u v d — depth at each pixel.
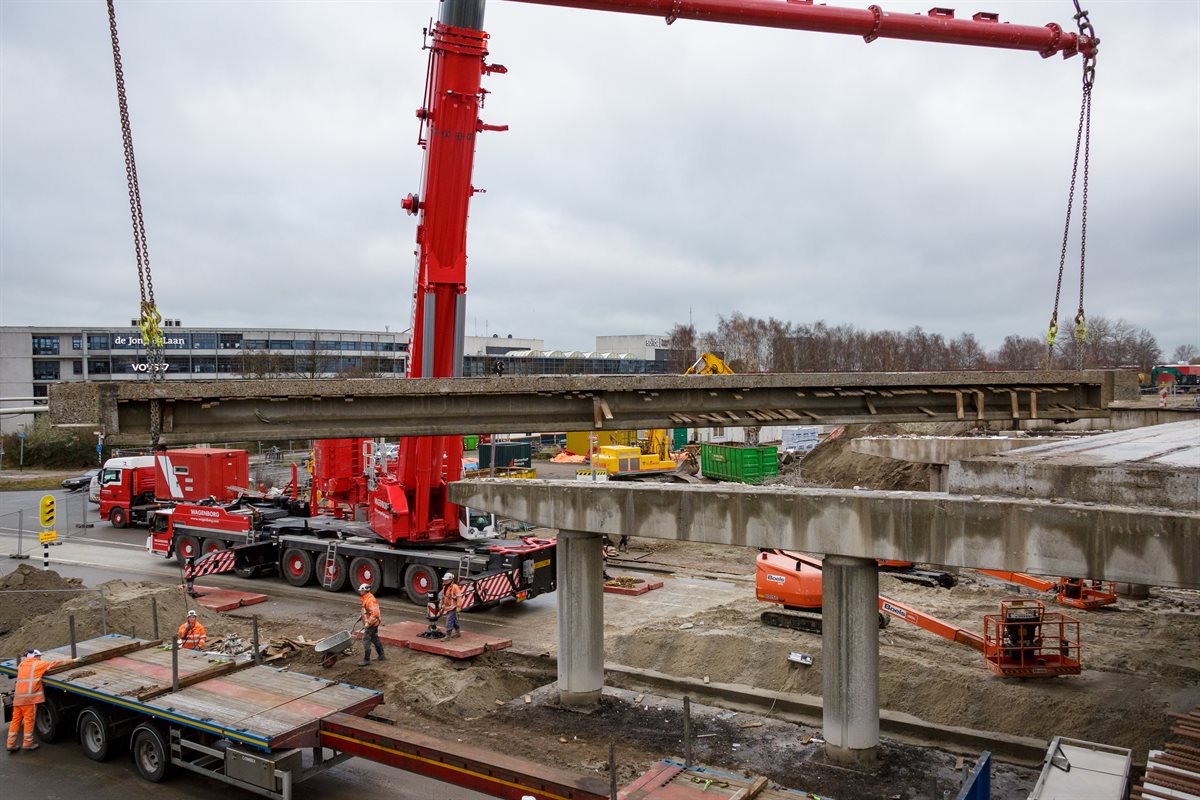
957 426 52.69
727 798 9.80
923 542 11.93
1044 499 11.83
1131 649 17.84
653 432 47.62
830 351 106.19
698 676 17.48
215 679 13.30
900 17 20.72
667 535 14.30
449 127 19.86
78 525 38.56
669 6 19.56
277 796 11.04
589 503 15.10
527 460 53.53
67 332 90.38
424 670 17.48
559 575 15.66
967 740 13.93
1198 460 12.74
